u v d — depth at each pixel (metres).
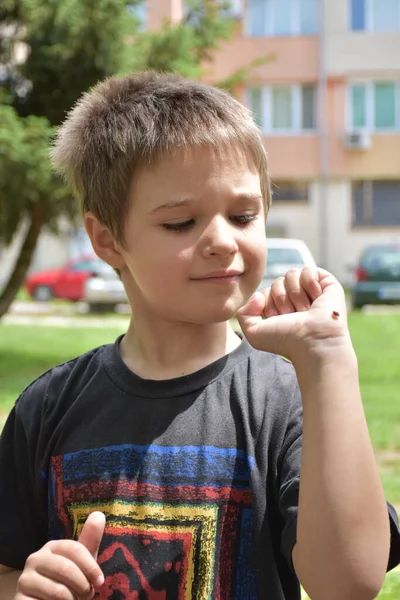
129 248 1.38
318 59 21.95
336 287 1.28
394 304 15.92
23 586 1.21
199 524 1.30
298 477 1.24
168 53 8.23
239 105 1.42
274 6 21.83
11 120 7.22
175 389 1.39
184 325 1.41
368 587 1.09
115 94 1.50
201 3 8.99
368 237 22.53
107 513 1.35
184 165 1.30
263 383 1.38
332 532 1.09
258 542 1.29
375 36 21.97
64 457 1.42
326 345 1.19
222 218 1.31
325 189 22.42
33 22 7.86
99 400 1.44
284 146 22.27
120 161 1.37
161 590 1.29
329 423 1.14
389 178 22.39
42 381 1.55
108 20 7.68
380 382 7.61
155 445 1.36
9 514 1.51
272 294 1.30
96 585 1.21
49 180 7.32
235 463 1.33
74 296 19.12
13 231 9.30
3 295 9.50
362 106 22.25
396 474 4.12
